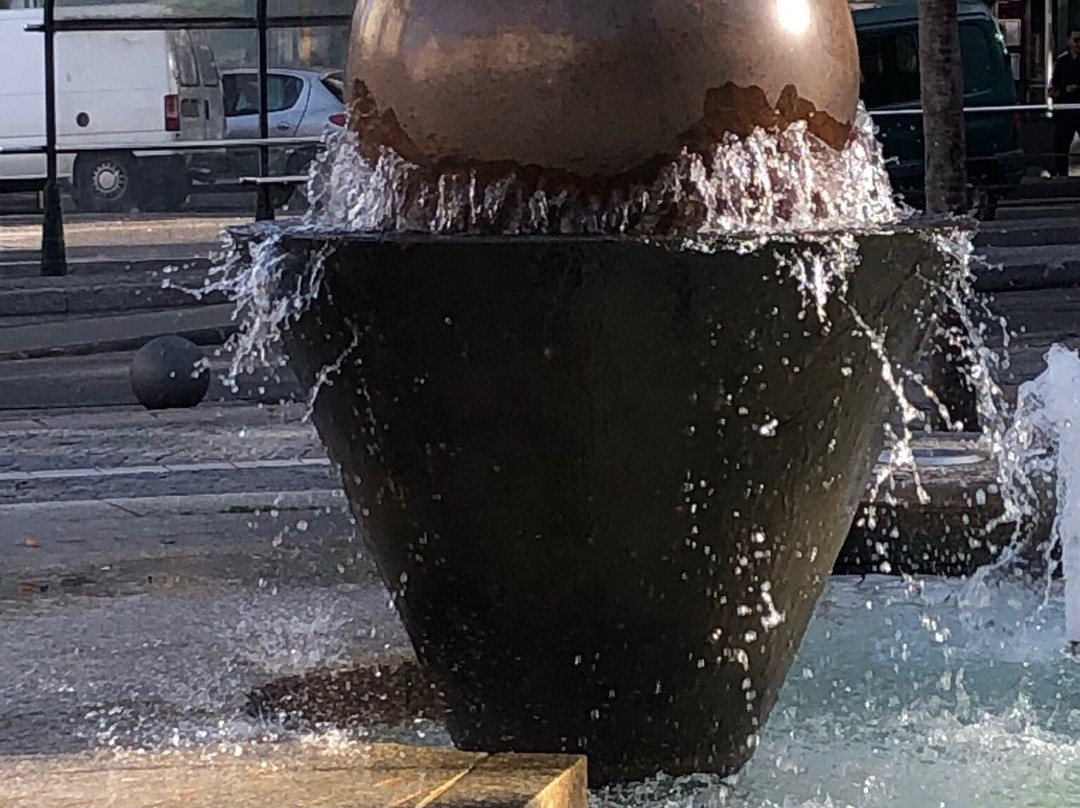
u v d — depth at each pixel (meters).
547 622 3.85
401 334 3.63
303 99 23.86
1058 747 4.31
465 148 3.75
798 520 3.87
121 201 24.00
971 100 21.77
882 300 3.76
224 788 3.34
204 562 5.88
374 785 3.35
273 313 3.90
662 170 3.71
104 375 12.79
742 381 3.62
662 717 3.98
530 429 3.64
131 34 23.61
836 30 3.93
